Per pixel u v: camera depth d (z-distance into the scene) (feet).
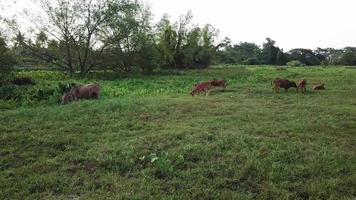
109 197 19.25
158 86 71.36
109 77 93.09
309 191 20.06
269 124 34.40
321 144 28.22
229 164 23.75
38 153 26.13
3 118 35.86
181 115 38.73
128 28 99.60
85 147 27.30
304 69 128.36
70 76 89.25
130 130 32.37
